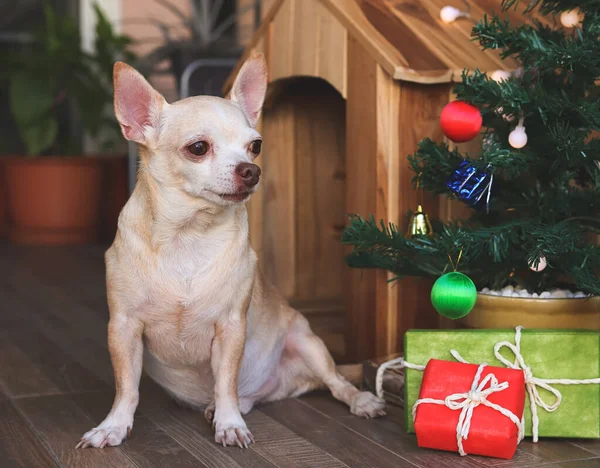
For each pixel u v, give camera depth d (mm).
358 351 2361
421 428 1727
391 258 2084
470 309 1796
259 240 2928
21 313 3281
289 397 2193
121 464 1681
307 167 3012
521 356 1784
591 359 1774
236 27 4867
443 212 2242
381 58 2154
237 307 1880
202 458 1720
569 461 1696
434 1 2369
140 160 1829
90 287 3836
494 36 1804
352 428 1927
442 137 2223
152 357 2004
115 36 4719
